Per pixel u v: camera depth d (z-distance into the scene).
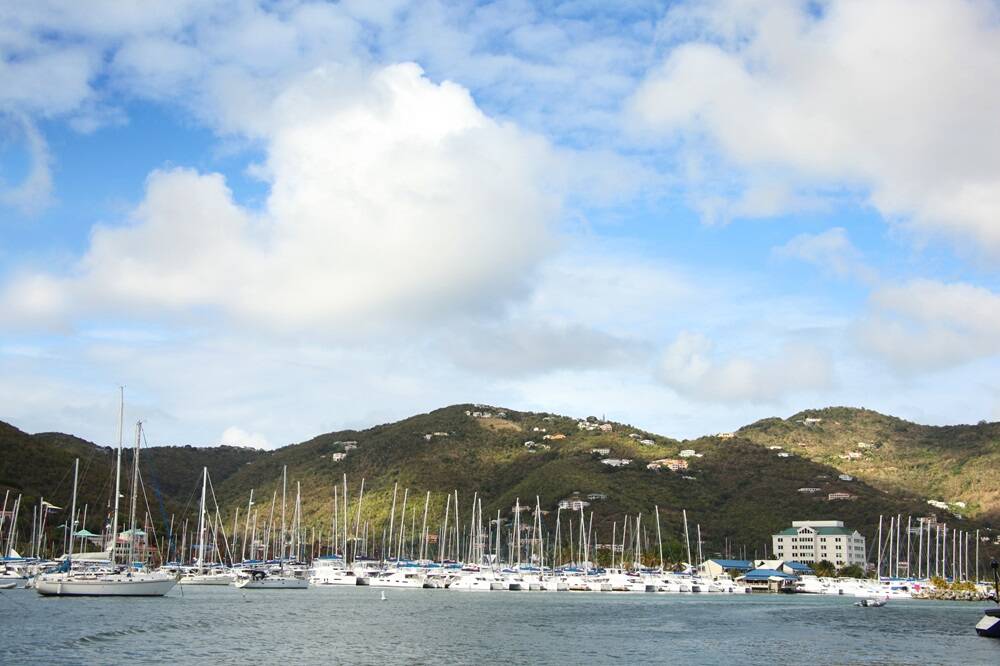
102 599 120.94
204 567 187.38
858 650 89.06
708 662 78.00
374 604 137.88
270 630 92.88
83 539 166.12
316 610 121.44
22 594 126.75
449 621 109.75
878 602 178.62
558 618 119.50
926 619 135.75
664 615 131.75
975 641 99.56
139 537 164.25
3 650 71.62
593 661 76.81
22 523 182.88
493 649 82.69
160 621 96.56
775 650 87.81
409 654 77.94
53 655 70.19
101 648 74.50
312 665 70.19
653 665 75.38
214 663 69.38
